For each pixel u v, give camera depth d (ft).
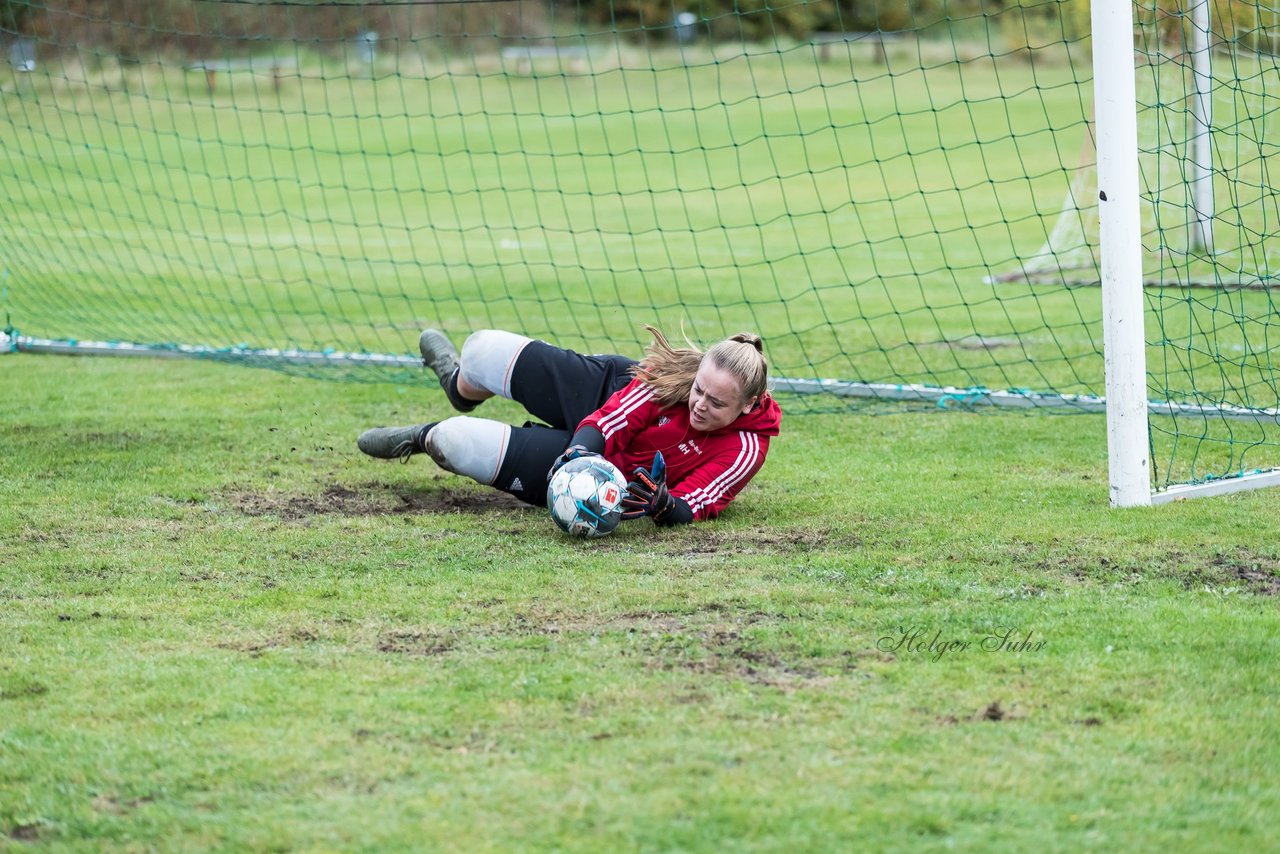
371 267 125.90
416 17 325.21
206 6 280.10
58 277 115.85
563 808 25.54
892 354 84.33
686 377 45.34
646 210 172.14
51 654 33.35
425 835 24.67
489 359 49.11
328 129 263.70
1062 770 27.07
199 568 40.88
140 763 27.45
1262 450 56.75
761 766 27.14
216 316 100.68
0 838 24.77
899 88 317.83
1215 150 81.05
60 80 254.47
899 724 29.09
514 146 246.47
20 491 50.39
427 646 33.91
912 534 44.16
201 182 193.88
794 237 146.30
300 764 27.37
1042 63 336.70
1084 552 41.81
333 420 64.59
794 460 56.34
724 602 37.11
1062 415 64.54
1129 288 45.93
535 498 47.42
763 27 347.56
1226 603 36.91
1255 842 24.45
